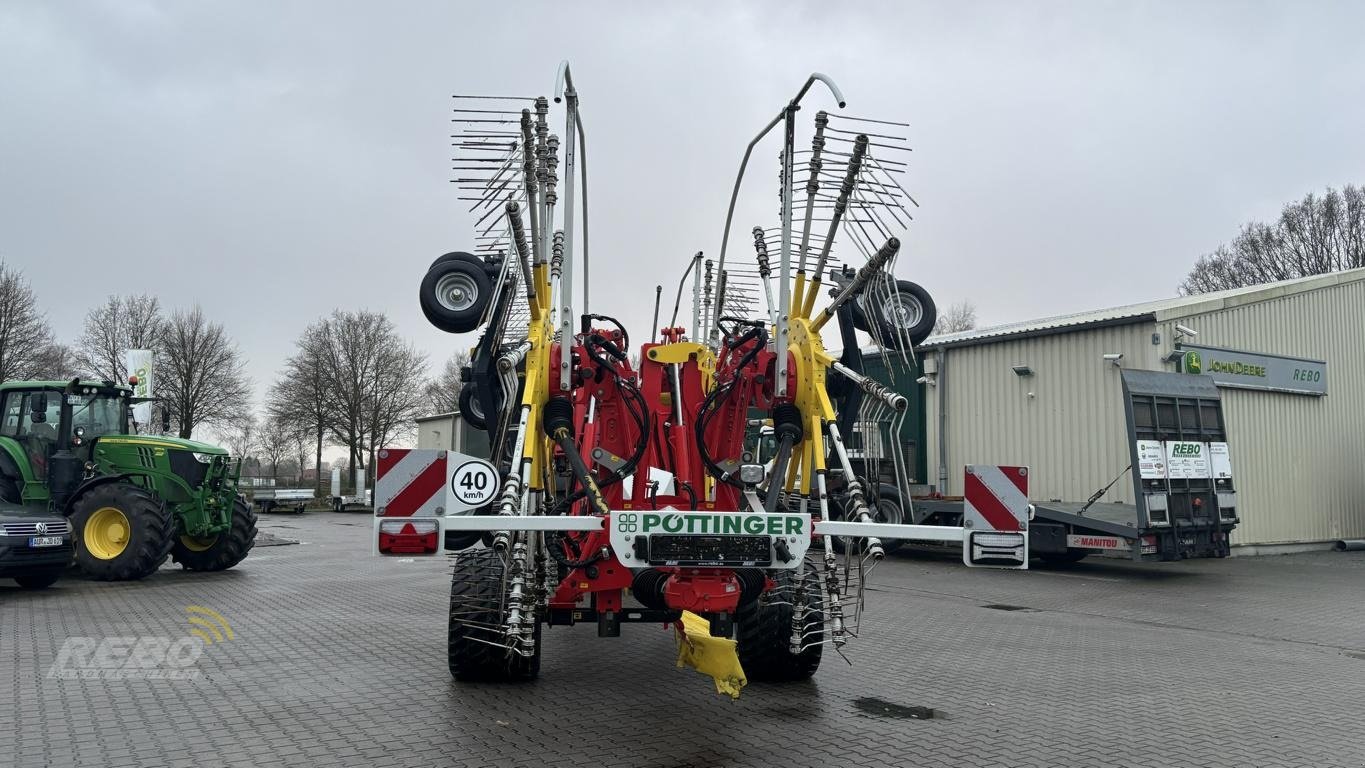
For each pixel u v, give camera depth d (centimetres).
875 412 661
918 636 891
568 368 557
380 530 504
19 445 1342
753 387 608
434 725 542
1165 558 1404
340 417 4631
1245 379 1856
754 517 511
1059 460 1789
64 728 530
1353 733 564
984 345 1945
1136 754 513
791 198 574
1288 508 1923
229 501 1398
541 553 566
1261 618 1053
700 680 670
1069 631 941
